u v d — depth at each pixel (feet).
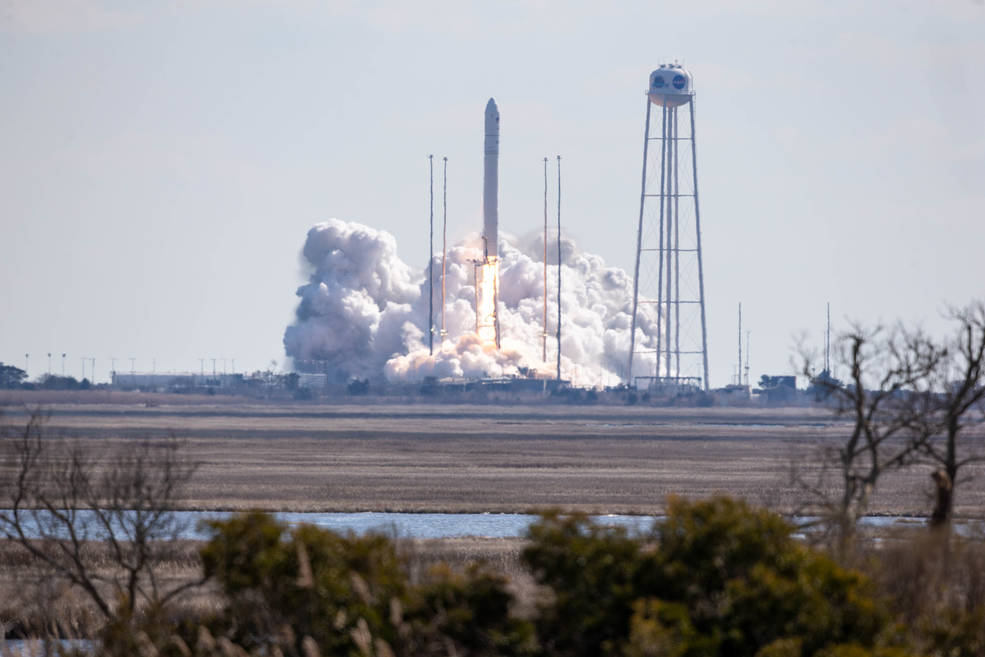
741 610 280.10
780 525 300.40
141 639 317.83
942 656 300.20
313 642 289.74
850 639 282.36
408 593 300.81
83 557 642.22
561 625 295.89
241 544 309.63
